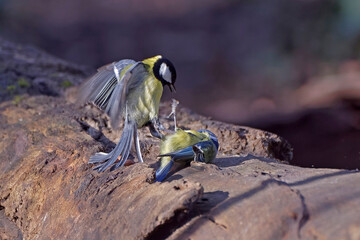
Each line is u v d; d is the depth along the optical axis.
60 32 35.97
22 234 8.62
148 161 8.95
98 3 39.53
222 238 5.90
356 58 26.89
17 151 9.98
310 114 21.92
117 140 10.13
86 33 35.97
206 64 31.39
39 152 9.41
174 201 6.17
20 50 16.56
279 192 6.27
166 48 33.75
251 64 30.20
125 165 8.42
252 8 33.81
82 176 8.22
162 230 6.38
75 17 37.03
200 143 8.10
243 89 28.50
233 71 30.34
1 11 35.75
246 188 6.64
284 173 7.49
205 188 6.99
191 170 7.82
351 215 5.53
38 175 8.83
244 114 25.44
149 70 8.55
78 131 10.25
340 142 18.94
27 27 35.66
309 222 5.65
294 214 5.77
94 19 37.44
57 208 8.11
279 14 31.05
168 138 8.41
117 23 36.81
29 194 8.70
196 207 6.45
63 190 8.25
